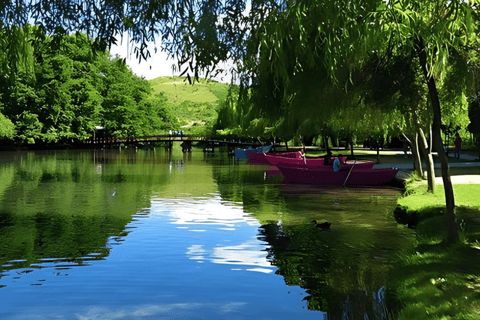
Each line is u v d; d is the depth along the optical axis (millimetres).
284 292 9008
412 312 6684
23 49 6996
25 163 45281
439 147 10219
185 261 11281
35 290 9250
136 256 11703
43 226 15422
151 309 8312
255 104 8320
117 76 88688
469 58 10039
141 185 27859
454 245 9945
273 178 32719
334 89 9094
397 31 7527
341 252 11797
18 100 65938
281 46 6820
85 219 16766
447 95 11953
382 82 9930
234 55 7043
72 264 11062
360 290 8773
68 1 6871
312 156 51438
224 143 82500
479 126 34094
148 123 104688
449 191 10219
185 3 6750
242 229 14953
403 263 9609
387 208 18750
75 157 57094
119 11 6938
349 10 6902
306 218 16812
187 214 17875
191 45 6922
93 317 7918
